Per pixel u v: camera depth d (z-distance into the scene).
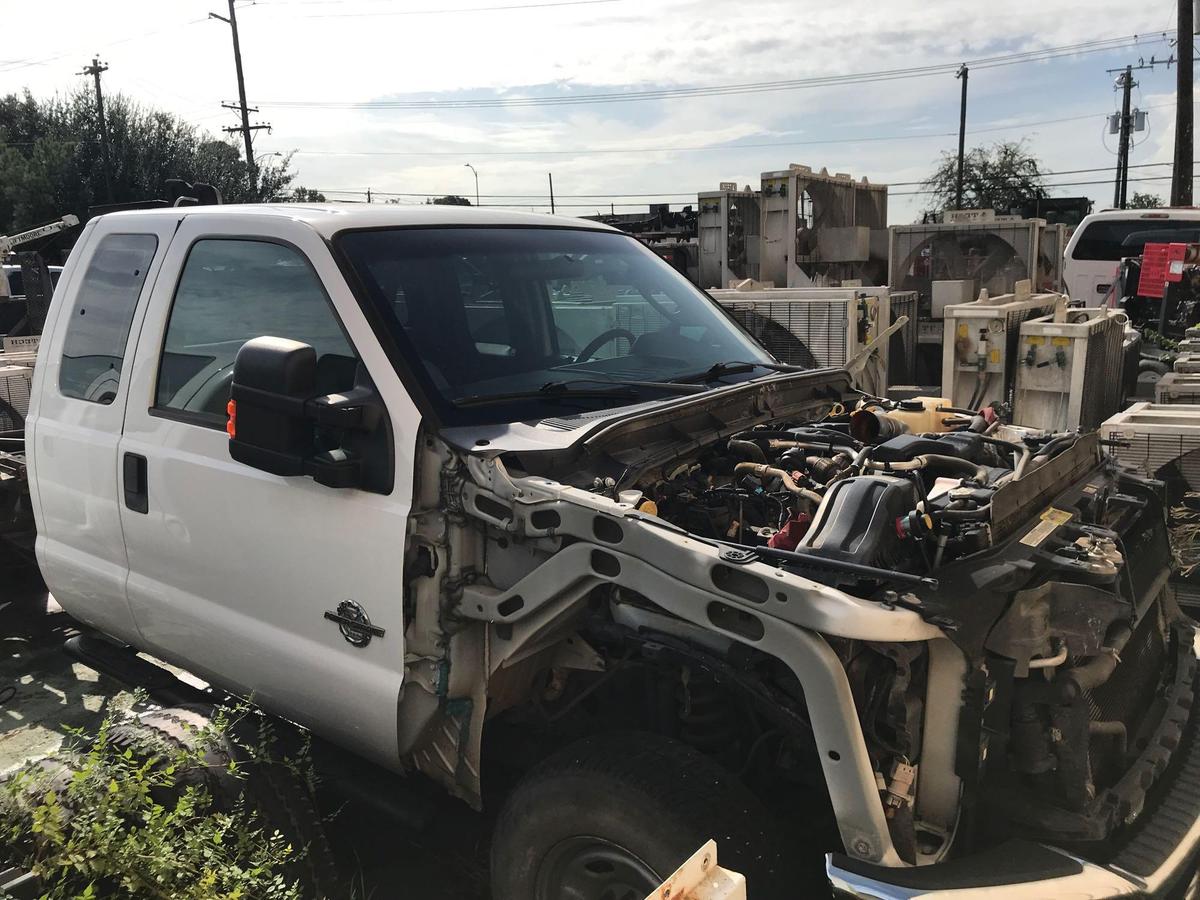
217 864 2.30
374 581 2.66
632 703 2.79
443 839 3.33
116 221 3.81
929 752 2.17
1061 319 8.84
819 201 14.40
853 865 2.00
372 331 2.79
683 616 2.21
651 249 4.24
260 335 3.06
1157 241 14.80
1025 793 2.21
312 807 2.84
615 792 2.25
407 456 2.61
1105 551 2.43
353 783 2.96
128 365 3.50
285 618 2.94
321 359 2.90
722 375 3.49
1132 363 10.14
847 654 2.12
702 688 2.55
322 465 2.63
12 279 13.81
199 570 3.19
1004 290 13.98
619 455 2.74
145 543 3.39
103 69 42.59
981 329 8.02
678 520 2.76
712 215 14.73
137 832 2.28
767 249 13.70
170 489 3.23
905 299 10.80
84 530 3.68
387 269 3.01
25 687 4.55
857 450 3.04
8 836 2.33
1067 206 26.95
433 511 2.60
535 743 2.99
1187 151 20.67
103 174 42.16
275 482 2.89
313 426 2.70
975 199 50.19
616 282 3.69
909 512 2.37
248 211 3.31
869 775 2.03
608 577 2.31
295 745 3.07
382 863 3.22
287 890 2.49
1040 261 14.54
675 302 3.87
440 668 2.59
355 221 3.13
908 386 10.91
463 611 2.56
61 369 3.84
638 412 2.84
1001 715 2.14
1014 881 1.98
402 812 2.83
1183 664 3.01
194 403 3.24
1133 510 3.05
